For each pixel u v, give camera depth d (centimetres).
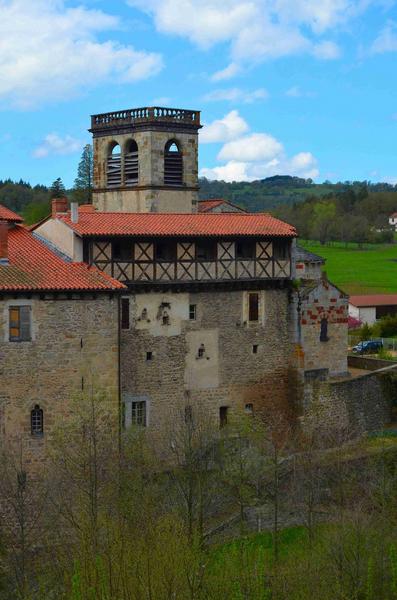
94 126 7019
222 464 5253
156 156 6694
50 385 4791
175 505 4719
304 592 3703
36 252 5228
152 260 5528
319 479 5209
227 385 5897
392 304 11656
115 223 5481
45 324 4766
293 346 6156
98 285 4869
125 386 5475
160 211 6731
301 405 6125
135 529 4081
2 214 5584
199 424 5375
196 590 3431
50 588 3903
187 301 5703
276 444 5409
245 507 5075
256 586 3569
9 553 4441
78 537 4109
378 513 4728
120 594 3400
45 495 4566
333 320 6334
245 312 5953
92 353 4884
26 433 4750
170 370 5644
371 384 6525
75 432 4797
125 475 4631
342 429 6138
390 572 3903
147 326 5547
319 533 4672
